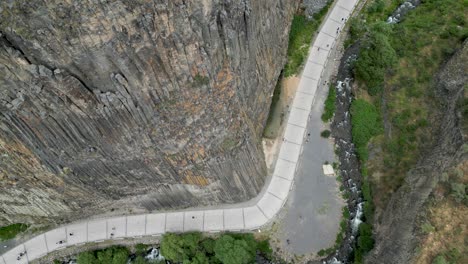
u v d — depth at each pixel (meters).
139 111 27.62
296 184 39.06
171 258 36.12
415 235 32.03
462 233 31.06
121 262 37.22
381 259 33.75
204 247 36.66
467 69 38.38
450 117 37.06
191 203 37.78
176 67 26.30
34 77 24.17
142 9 23.16
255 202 38.25
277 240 37.50
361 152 39.28
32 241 38.34
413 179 35.72
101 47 23.72
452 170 33.06
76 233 38.16
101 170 31.62
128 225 38.06
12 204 34.31
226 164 33.41
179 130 29.61
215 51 27.09
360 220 37.91
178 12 24.09
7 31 22.03
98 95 26.17
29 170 30.20
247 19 28.38
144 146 30.11
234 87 29.95
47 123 26.95
